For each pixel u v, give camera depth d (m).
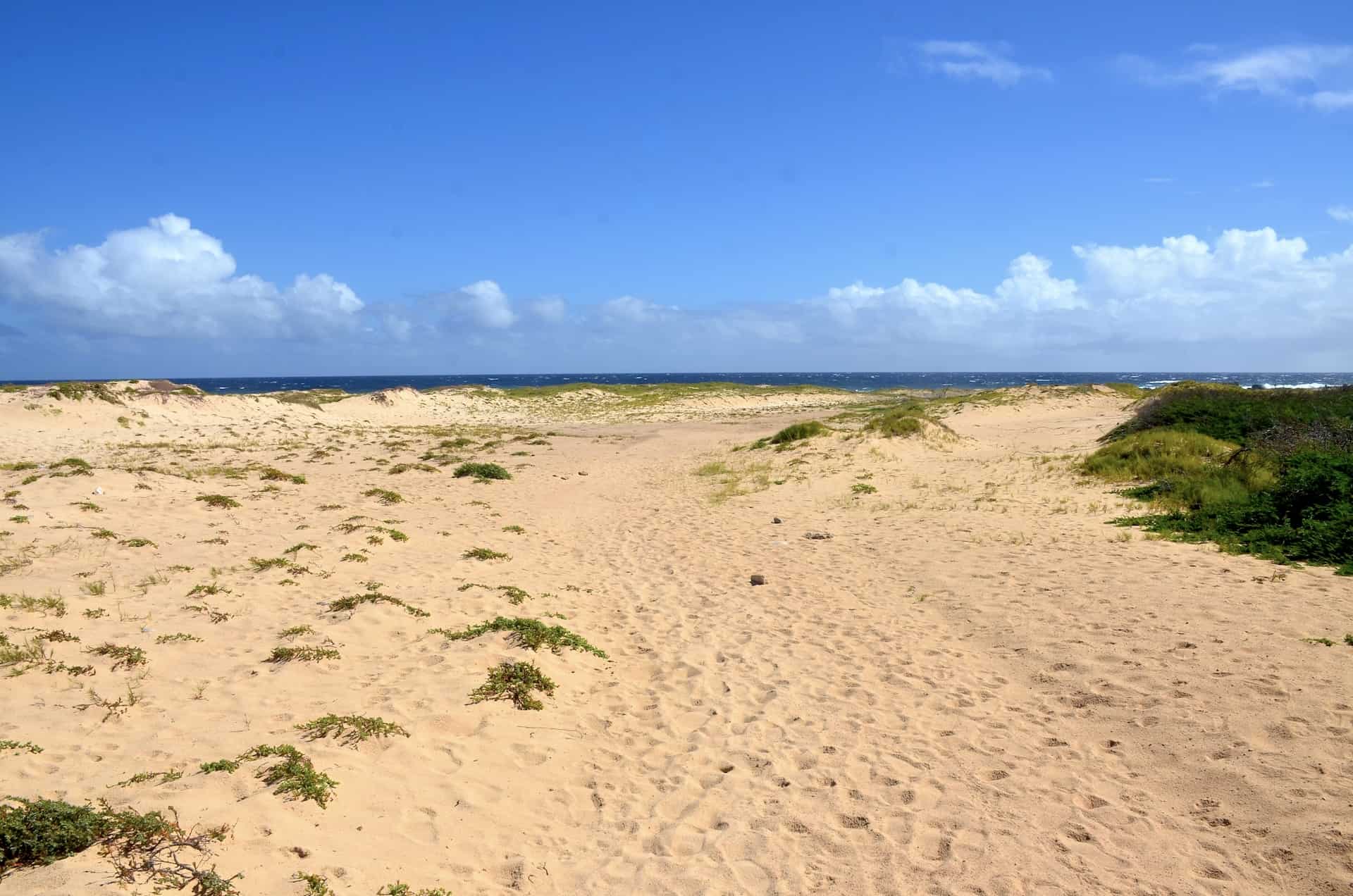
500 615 8.37
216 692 6.00
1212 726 5.50
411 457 24.66
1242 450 15.59
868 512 15.03
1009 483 17.31
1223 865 4.14
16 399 33.28
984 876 4.14
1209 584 8.71
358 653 7.00
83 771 4.68
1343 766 4.84
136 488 14.68
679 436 34.25
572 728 5.98
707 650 7.71
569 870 4.27
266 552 10.41
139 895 3.38
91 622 7.18
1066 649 7.18
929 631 8.08
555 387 67.00
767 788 5.15
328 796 4.55
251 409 40.81
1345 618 7.29
